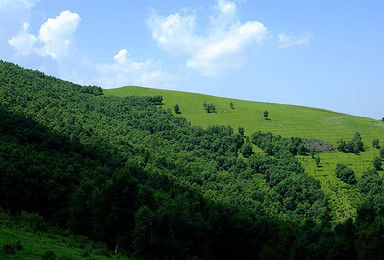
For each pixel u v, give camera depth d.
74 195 69.81
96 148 138.62
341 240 64.25
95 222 63.41
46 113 162.12
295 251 69.38
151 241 57.44
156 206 68.19
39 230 53.03
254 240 81.94
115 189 63.47
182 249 61.94
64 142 130.25
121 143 164.50
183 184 137.88
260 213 127.94
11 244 38.94
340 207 157.25
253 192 152.62
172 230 63.28
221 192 145.62
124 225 62.34
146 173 129.12
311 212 148.50
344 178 187.12
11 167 74.56
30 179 76.88
